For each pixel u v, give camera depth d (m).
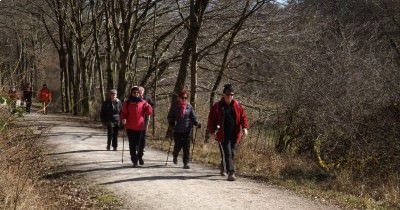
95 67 40.81
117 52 32.09
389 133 13.32
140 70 31.14
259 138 17.98
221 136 10.53
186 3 24.72
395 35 24.72
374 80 14.73
